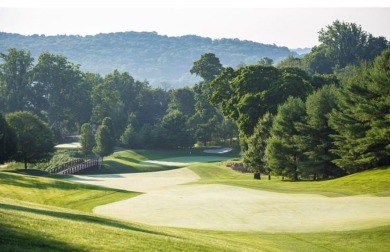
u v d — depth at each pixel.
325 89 69.00
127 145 141.75
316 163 66.38
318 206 37.81
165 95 199.12
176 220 33.56
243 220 33.22
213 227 30.97
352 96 62.81
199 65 152.38
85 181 73.44
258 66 89.38
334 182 54.44
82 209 38.78
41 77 170.75
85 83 180.25
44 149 85.81
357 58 191.38
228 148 143.38
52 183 50.12
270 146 68.19
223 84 97.06
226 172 88.31
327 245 25.89
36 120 86.69
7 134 76.69
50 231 18.16
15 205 26.67
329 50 196.75
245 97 81.38
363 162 61.03
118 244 18.06
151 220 33.56
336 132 66.62
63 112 173.00
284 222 32.12
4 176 50.75
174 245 19.81
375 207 36.50
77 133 178.38
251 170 78.44
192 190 54.00
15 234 16.56
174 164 113.38
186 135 138.50
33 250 15.20
